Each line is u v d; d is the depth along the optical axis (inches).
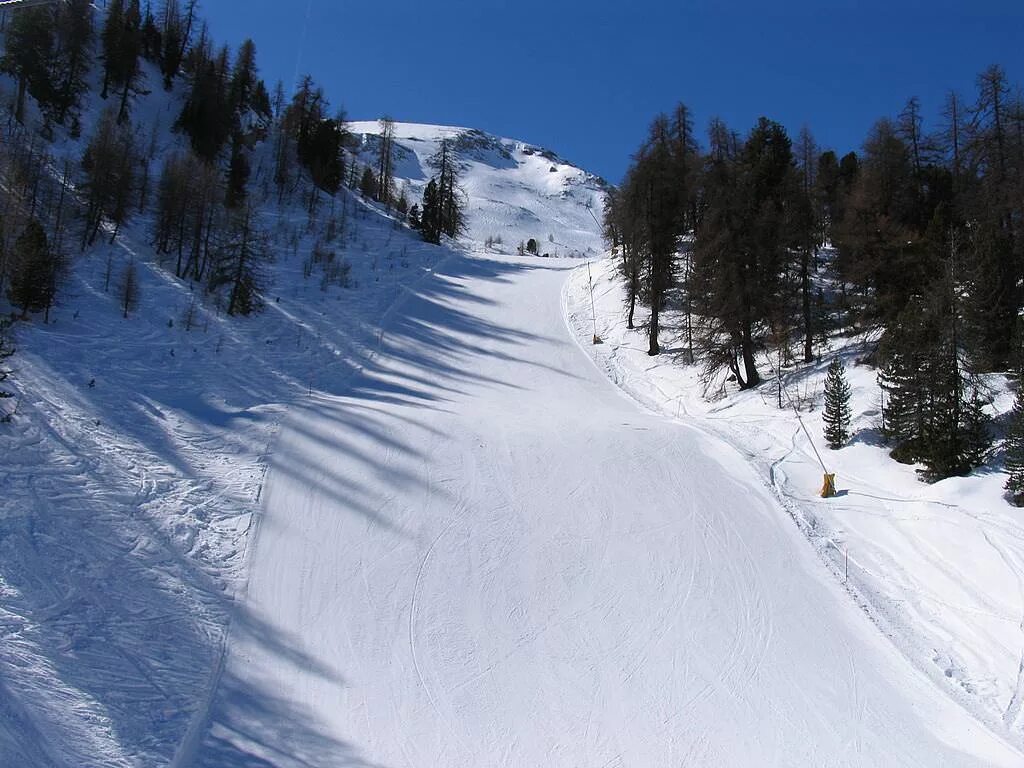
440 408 1041.5
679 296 1595.7
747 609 610.2
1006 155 1262.3
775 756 462.9
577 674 528.1
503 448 882.1
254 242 1381.6
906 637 581.3
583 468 844.0
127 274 1152.2
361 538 674.2
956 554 658.2
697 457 895.7
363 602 588.7
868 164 1464.1
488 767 442.6
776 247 1149.7
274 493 729.0
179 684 469.4
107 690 439.5
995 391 888.9
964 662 547.2
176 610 537.0
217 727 445.7
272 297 1382.9
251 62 2842.0
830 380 936.3
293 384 1053.8
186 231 1428.4
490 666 530.3
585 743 466.3
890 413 869.8
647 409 1178.0
